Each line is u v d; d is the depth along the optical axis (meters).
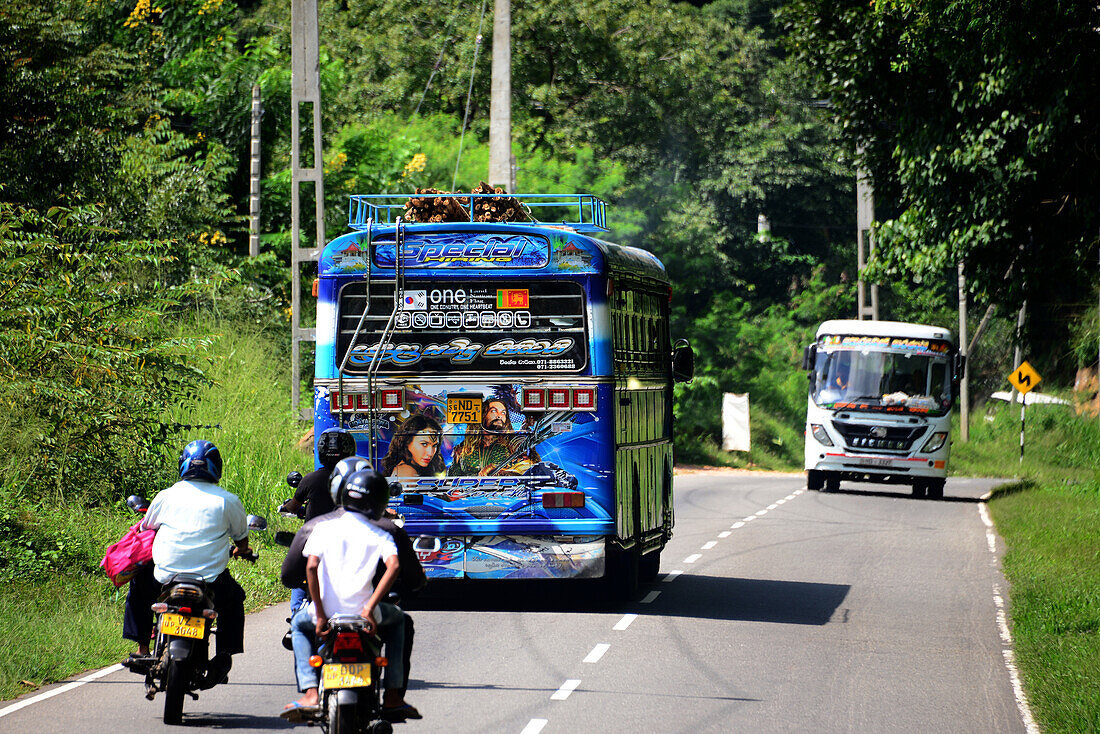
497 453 34.44
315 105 59.38
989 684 27.22
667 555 49.62
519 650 30.02
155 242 49.50
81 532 37.94
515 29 133.75
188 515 22.45
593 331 34.50
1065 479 94.75
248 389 54.16
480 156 109.56
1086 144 62.22
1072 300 105.38
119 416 42.44
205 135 89.50
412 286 34.69
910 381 81.38
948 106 66.56
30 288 42.41
